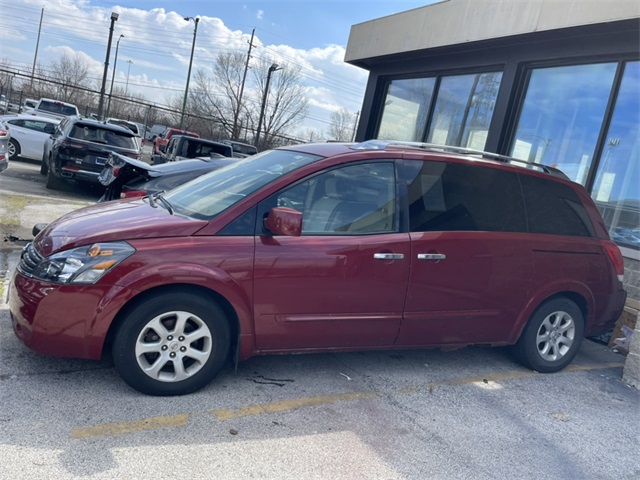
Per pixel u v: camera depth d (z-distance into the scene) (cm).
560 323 491
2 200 940
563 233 482
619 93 694
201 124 4072
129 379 339
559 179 493
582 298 493
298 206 378
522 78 824
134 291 329
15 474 255
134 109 5109
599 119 719
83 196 1168
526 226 459
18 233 728
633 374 485
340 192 391
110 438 295
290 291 366
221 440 308
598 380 491
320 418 348
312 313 376
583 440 368
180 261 338
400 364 464
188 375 351
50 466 265
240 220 362
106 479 261
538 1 714
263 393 374
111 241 337
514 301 452
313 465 296
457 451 331
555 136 775
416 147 444
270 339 371
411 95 1066
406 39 969
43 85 4559
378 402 383
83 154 1143
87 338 329
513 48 820
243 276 352
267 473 283
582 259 484
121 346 333
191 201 403
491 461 325
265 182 380
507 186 458
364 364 454
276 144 3816
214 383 379
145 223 355
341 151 407
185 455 289
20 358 373
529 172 475
